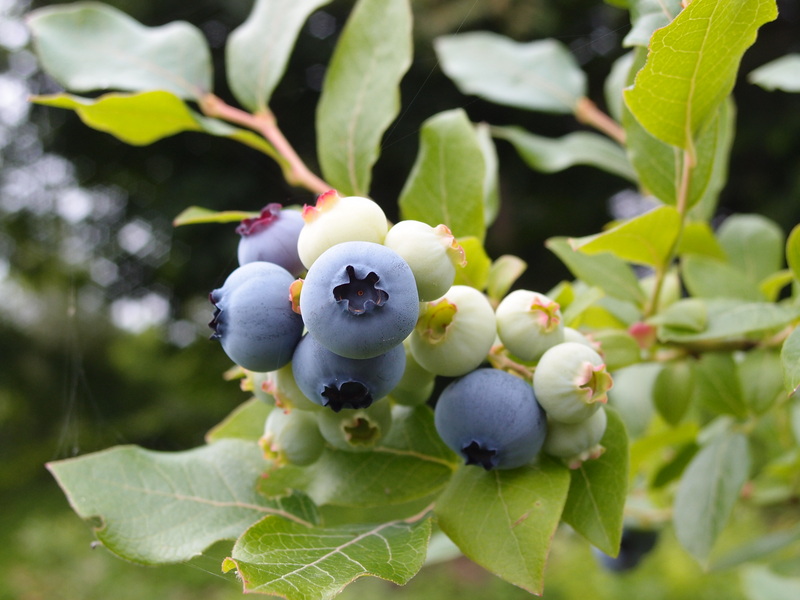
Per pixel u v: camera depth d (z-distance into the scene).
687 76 0.12
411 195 0.15
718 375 0.18
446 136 0.15
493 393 0.11
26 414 1.34
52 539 0.94
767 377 0.17
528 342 0.12
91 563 0.89
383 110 0.16
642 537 0.24
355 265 0.10
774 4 0.11
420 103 0.95
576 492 0.12
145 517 0.13
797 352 0.11
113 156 1.12
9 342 1.34
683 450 0.20
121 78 0.19
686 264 0.18
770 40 0.91
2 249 1.26
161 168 1.08
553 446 0.12
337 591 0.09
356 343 0.10
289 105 0.99
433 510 0.12
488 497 0.12
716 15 0.11
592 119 0.25
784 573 0.24
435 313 0.11
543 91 0.25
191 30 0.19
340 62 0.16
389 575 0.10
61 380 1.35
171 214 1.04
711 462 0.18
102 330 1.35
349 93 0.16
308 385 0.11
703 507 0.18
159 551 0.13
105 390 1.32
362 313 0.10
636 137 0.15
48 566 0.89
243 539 0.11
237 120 0.19
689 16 0.11
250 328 0.11
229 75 0.19
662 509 0.24
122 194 1.17
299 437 0.13
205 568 0.13
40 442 1.32
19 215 1.24
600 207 0.99
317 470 0.14
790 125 0.87
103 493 0.13
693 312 0.15
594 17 0.89
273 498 0.14
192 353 1.25
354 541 0.11
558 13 0.89
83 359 1.32
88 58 0.19
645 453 0.20
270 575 0.10
